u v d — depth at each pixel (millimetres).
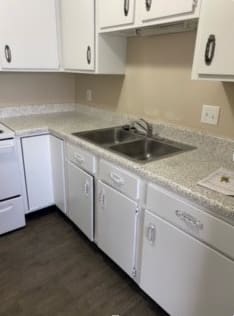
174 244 1216
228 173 1257
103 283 1660
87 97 2605
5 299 1526
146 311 1481
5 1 1852
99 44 1864
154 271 1382
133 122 2088
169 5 1301
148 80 1920
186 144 1714
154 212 1294
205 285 1121
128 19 1554
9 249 1935
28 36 2029
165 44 1729
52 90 2633
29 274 1711
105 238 1741
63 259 1850
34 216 2367
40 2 2002
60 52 2230
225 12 1059
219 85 1484
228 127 1498
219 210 975
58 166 2129
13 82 2369
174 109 1785
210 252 1058
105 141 2047
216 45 1119
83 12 1869
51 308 1479
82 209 1923
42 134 2104
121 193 1488
